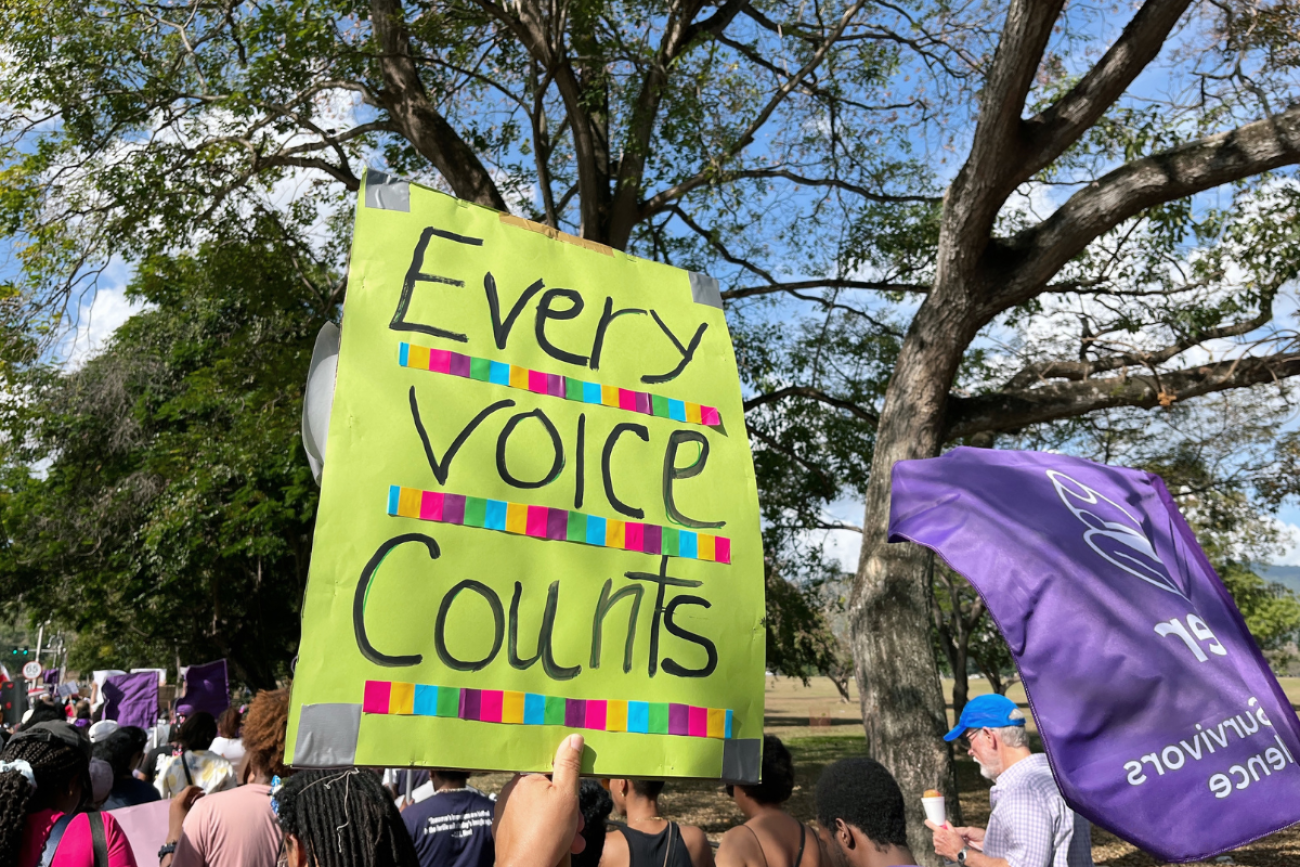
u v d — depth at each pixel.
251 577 27.61
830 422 14.95
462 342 2.05
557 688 1.88
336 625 1.75
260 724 3.59
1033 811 3.45
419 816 3.28
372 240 2.05
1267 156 8.02
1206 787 2.69
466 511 1.91
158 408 23.56
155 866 4.23
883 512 8.72
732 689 2.05
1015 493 3.22
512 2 11.23
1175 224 10.66
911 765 7.78
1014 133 8.23
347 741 1.70
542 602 1.93
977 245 8.68
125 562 22.64
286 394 15.75
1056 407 10.15
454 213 2.16
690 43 10.45
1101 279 11.73
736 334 14.68
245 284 14.20
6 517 23.53
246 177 12.25
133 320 24.59
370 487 1.85
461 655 1.82
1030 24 7.58
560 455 2.06
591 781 2.64
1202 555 3.27
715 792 15.13
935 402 8.91
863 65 12.22
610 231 12.08
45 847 2.78
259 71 10.98
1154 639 2.86
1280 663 40.47
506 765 1.80
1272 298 10.46
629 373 2.22
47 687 20.42
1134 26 8.04
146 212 11.68
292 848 1.87
